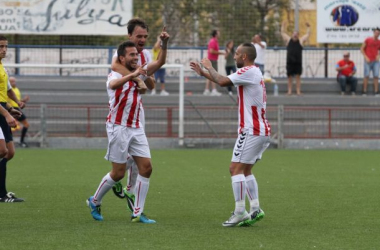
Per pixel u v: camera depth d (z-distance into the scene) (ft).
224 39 259.60
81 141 220.84
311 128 225.56
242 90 84.48
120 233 79.66
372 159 184.75
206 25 259.60
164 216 93.20
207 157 188.34
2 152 96.89
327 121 225.56
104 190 88.43
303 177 142.20
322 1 252.21
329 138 222.48
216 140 222.28
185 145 220.84
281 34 258.57
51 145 220.64
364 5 250.98
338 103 242.99
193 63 85.66
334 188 124.16
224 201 107.86
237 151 84.84
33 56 256.52
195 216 93.20
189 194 115.85
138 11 258.16
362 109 224.53
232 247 71.82
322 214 94.84
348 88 250.37
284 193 117.19
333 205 103.45
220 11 259.39
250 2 259.80
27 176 142.51
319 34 253.24
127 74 86.12
